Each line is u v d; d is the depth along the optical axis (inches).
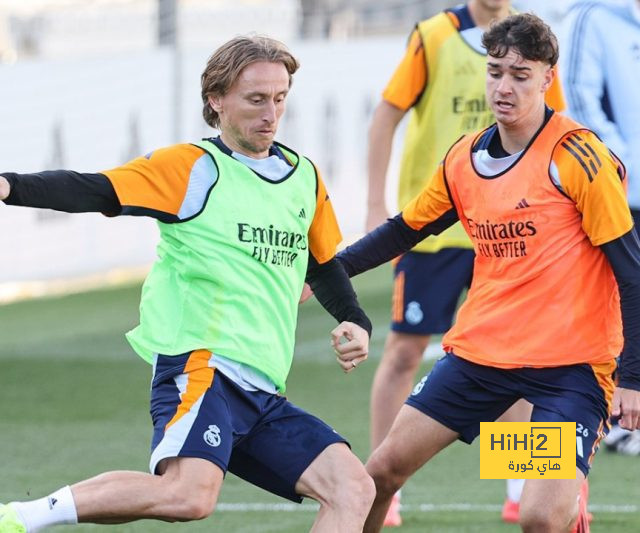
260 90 543.2
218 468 530.6
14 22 2240.4
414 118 830.5
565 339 570.6
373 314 1477.6
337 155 1828.2
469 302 598.9
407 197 830.5
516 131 572.7
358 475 552.4
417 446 600.4
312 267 596.4
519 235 572.7
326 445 558.6
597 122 876.6
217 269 545.3
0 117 1489.9
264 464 560.4
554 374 575.2
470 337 591.5
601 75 883.4
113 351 1323.8
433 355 1284.4
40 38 2237.9
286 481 558.6
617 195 558.9
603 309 574.6
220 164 552.7
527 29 558.9
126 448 959.0
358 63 1850.4
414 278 797.2
